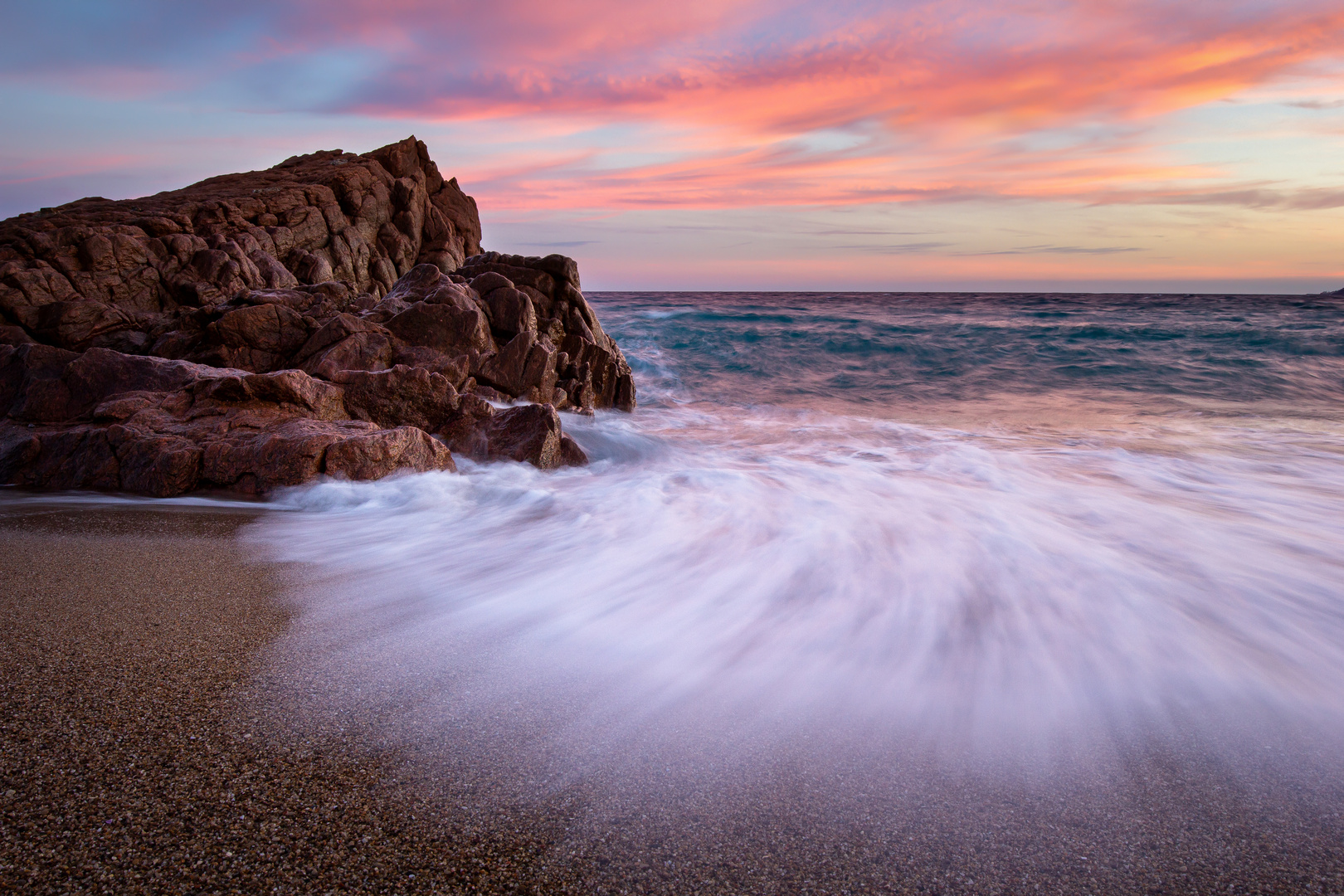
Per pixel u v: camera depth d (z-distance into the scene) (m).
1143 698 3.46
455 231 21.81
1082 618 4.43
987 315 39.22
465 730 2.96
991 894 2.18
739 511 7.20
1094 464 9.82
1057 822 2.53
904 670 3.69
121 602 4.24
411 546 5.86
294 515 6.79
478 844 2.30
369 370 9.95
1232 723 3.25
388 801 2.48
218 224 15.30
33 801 2.37
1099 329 25.97
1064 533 6.40
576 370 13.62
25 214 14.82
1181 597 4.81
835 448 11.49
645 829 2.41
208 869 2.12
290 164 21.17
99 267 12.70
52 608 4.09
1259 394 16.95
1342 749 3.05
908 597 4.77
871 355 23.22
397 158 20.56
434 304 11.14
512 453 9.22
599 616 4.37
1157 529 6.54
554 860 2.24
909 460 10.27
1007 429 13.29
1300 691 3.55
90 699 3.05
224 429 7.97
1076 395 17.53
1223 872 2.32
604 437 11.23
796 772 2.76
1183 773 2.85
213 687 3.22
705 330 27.58
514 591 4.79
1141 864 2.34
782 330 27.45
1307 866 2.35
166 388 8.89
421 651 3.72
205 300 13.12
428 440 8.28
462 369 10.93
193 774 2.57
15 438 8.10
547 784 2.62
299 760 2.69
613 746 2.90
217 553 5.40
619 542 6.09
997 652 3.94
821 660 3.79
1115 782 2.78
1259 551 5.89
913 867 2.28
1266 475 9.02
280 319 10.51
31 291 11.62
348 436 7.79
